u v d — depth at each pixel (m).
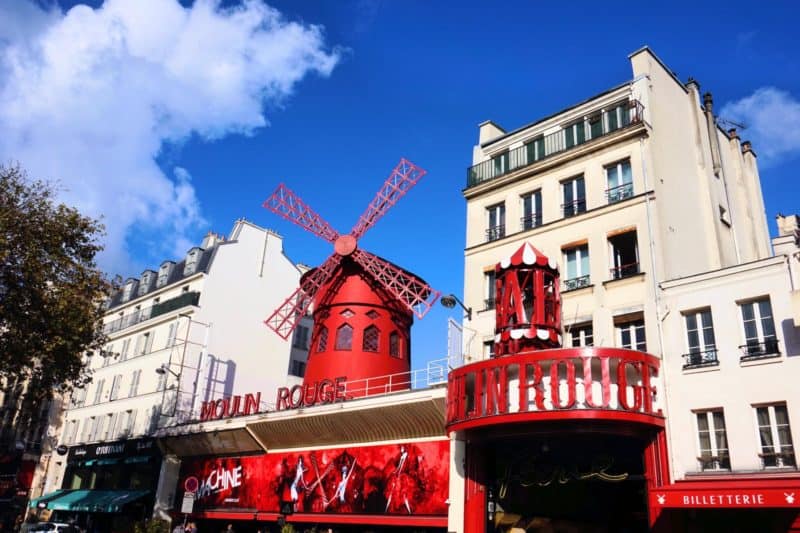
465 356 15.77
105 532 25.81
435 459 15.25
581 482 16.52
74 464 28.89
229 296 27.61
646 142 14.39
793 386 10.93
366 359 21.28
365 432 17.09
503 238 16.30
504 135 17.83
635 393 11.77
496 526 14.23
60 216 16.73
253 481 20.38
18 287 15.97
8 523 30.62
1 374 16.75
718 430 11.72
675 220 14.48
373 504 16.27
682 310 12.62
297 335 31.06
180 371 25.03
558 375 11.93
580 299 14.28
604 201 14.72
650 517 11.73
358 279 22.25
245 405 20.89
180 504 23.05
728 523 11.05
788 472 10.62
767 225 18.59
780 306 11.42
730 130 18.67
